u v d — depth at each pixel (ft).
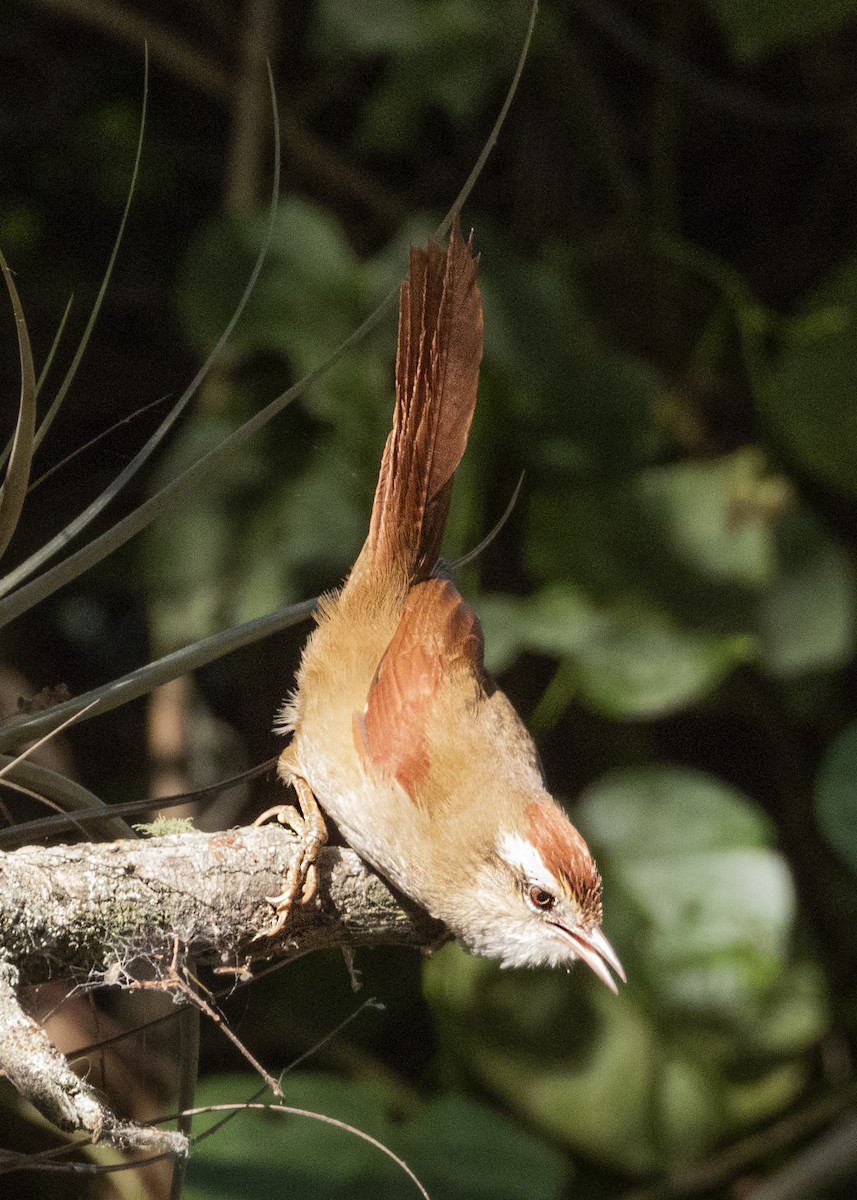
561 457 9.59
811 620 9.58
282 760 8.90
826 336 9.60
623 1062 9.45
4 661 9.67
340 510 9.53
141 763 10.14
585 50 10.41
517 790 8.89
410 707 8.87
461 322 8.84
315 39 9.66
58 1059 8.54
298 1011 9.67
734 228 10.82
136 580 9.81
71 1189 9.17
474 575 9.57
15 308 8.61
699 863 9.46
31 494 10.06
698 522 9.60
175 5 10.55
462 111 9.67
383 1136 9.31
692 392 9.87
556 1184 9.29
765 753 10.64
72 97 10.35
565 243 10.02
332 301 9.53
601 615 9.57
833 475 9.61
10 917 8.62
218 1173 9.24
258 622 8.68
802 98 10.57
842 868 9.96
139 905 8.66
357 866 8.84
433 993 9.46
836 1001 9.66
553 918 8.89
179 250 10.41
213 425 9.56
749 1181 9.51
